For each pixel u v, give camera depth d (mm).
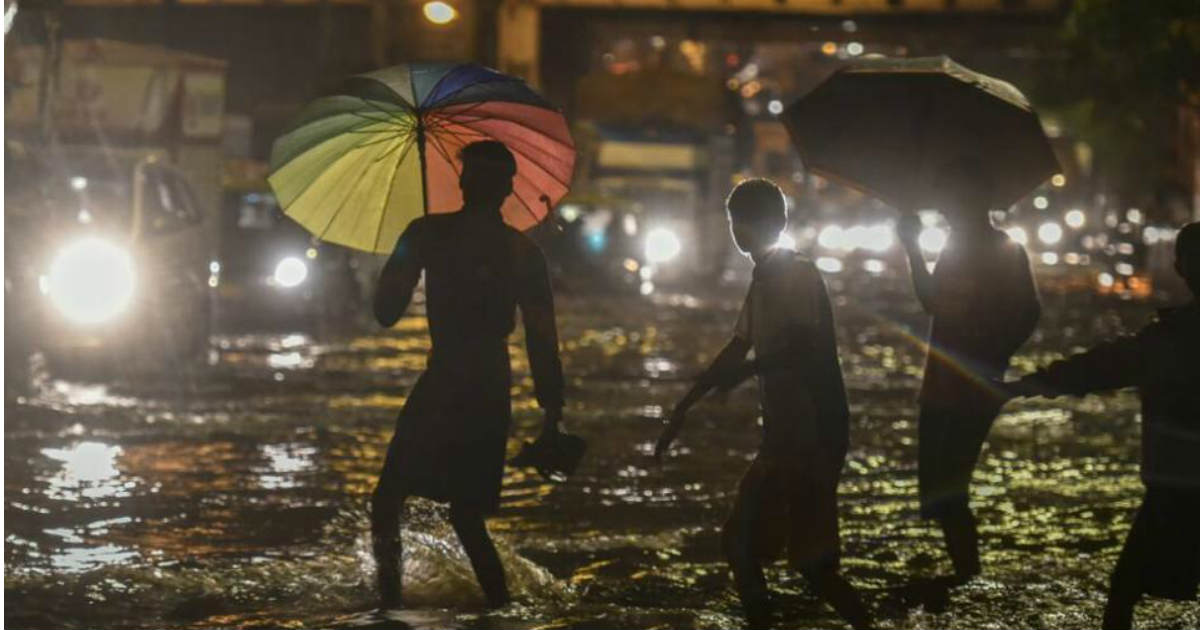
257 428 23984
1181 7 66312
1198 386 11211
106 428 23516
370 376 32094
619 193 82250
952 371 14461
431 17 86000
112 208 33938
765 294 12469
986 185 14570
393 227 13914
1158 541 11375
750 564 12570
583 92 87812
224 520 16922
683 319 52844
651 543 15984
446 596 13367
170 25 89688
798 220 126375
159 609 13000
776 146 159250
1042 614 13172
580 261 65875
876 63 15289
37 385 27469
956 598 13750
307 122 13641
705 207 86625
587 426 24938
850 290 73375
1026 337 14562
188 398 27562
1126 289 75938
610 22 95750
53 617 12648
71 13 88062
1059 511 18000
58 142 37562
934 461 14562
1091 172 112688
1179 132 105312
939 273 14641
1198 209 99500
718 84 88125
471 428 12656
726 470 20828
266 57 90812
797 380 12406
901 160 15172
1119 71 75000
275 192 13852
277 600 13312
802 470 12375
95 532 16156
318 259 48938
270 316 46625
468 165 12789
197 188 38750
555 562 15055
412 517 14539
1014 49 95062
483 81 13492
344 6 88438
